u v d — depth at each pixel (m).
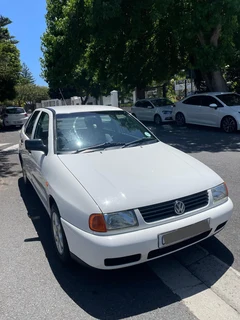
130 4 13.53
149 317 2.65
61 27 16.91
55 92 45.12
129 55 17.72
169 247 2.98
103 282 3.17
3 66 23.02
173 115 15.32
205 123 13.36
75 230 2.95
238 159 7.83
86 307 2.80
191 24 12.95
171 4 13.29
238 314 2.66
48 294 3.00
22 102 55.16
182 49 16.70
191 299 2.87
